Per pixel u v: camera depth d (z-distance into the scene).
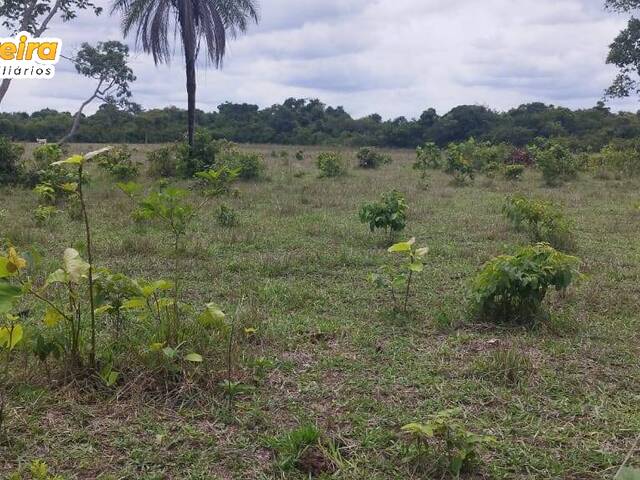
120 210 9.46
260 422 2.89
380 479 2.45
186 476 2.46
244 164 15.49
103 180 13.49
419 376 3.45
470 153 20.70
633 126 38.66
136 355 3.24
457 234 7.98
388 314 4.50
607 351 3.89
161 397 3.05
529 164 21.31
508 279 4.23
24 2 13.58
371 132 49.47
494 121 46.44
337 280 5.64
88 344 3.38
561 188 14.44
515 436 2.82
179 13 15.66
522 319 4.36
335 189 13.18
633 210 10.38
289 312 4.62
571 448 2.72
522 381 3.37
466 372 3.50
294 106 52.12
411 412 3.03
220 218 8.43
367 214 7.38
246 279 5.55
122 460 2.55
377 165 21.88
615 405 3.16
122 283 3.34
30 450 2.58
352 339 4.03
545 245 4.42
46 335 3.60
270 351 3.78
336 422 2.91
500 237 7.73
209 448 2.66
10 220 8.41
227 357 3.39
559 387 3.34
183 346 3.40
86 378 3.12
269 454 2.63
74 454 2.56
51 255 6.33
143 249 6.61
